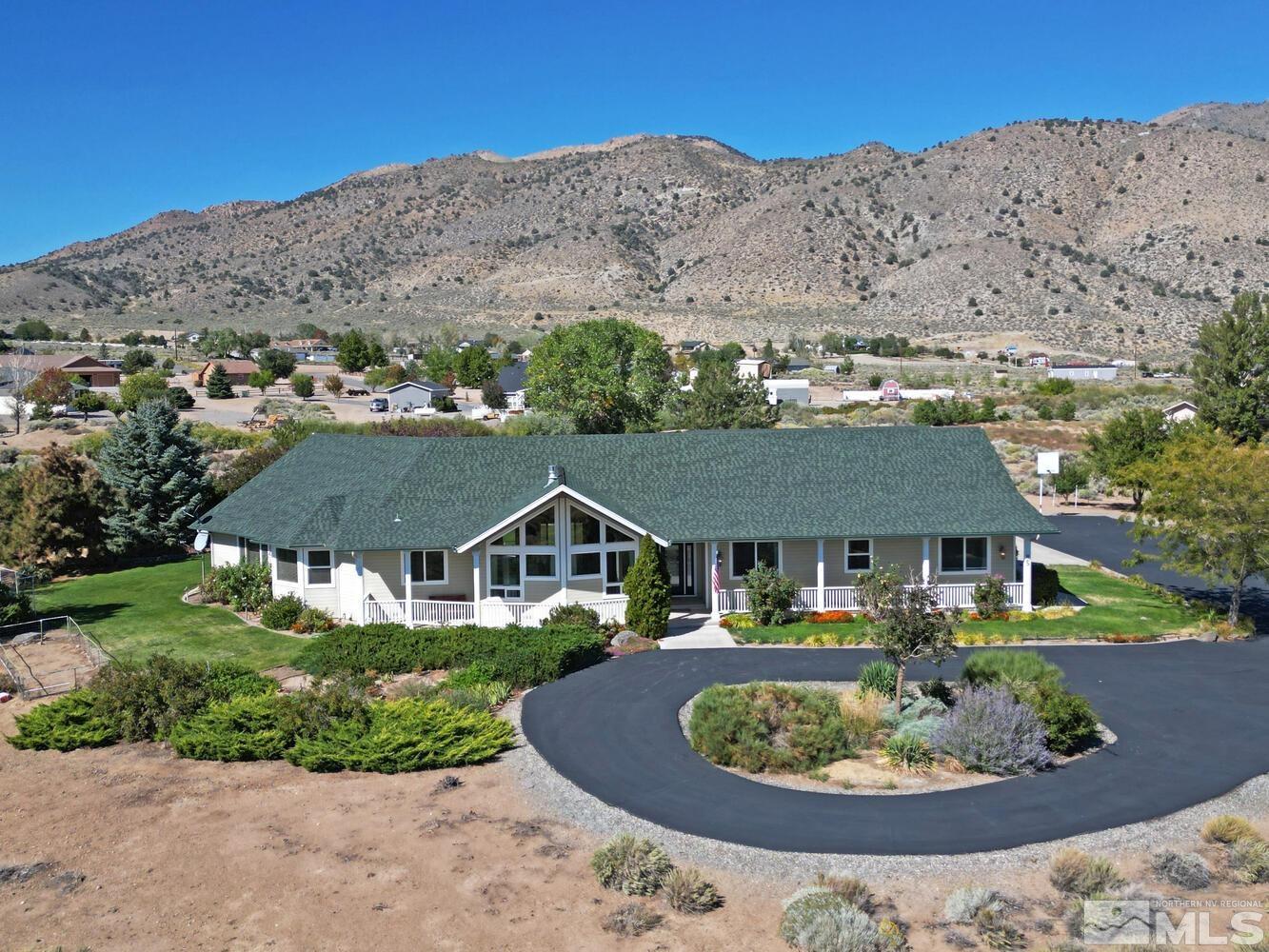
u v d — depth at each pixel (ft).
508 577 108.68
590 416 244.83
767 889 51.90
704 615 113.70
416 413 330.34
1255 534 99.86
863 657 96.12
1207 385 222.07
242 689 79.66
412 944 46.21
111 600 123.03
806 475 119.55
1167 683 87.04
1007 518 113.29
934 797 63.67
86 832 58.75
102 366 417.49
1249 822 59.41
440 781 66.33
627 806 61.93
